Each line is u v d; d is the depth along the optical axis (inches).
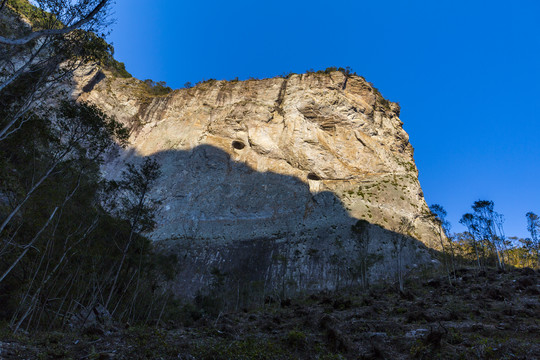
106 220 1333.7
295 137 4281.5
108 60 1076.5
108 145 1198.3
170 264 1926.7
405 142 4825.3
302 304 1662.2
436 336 559.2
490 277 1628.9
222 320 1084.5
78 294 1228.5
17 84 949.8
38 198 1014.4
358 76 5073.8
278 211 3745.1
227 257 3139.8
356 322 819.4
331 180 4005.9
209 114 4788.4
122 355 490.3
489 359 488.7
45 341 572.4
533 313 844.6
